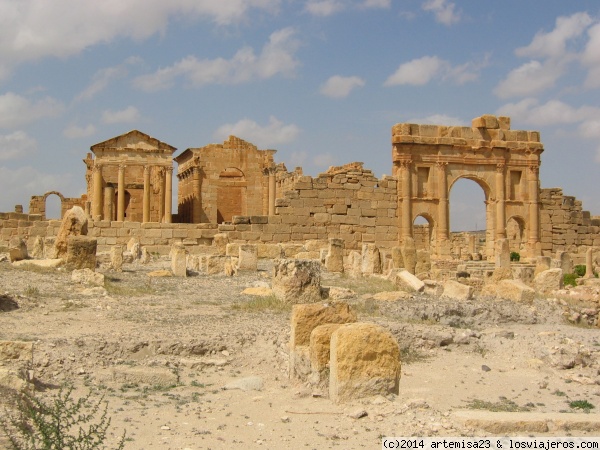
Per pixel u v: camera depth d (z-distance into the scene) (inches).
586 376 677.3
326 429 459.5
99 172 2716.5
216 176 2886.3
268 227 1956.2
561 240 2378.2
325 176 2026.3
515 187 2348.7
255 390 581.9
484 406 554.3
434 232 2253.9
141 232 1827.0
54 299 927.0
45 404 480.4
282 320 832.9
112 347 673.6
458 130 2288.4
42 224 1804.9
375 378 513.0
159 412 502.9
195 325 789.2
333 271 1413.6
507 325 938.7
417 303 976.9
